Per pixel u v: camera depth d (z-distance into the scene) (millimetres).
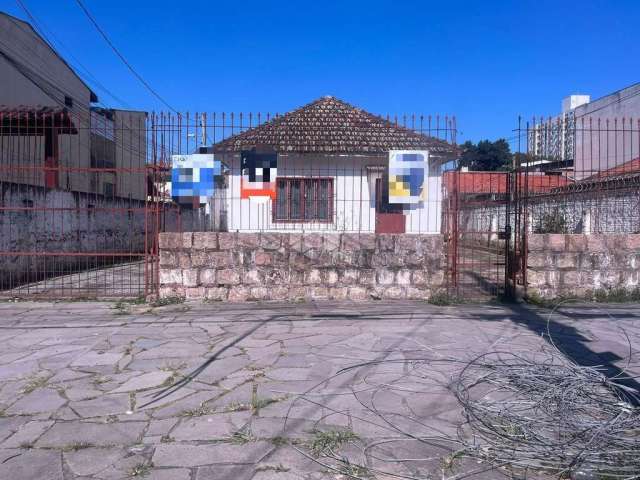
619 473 3631
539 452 3896
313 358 6152
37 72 20203
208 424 4422
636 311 8648
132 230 16375
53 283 11242
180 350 6492
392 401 4891
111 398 4988
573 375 5348
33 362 6066
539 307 8969
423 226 12398
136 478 3619
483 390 5125
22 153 15281
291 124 15242
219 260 9320
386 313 8492
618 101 22469
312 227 12125
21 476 3635
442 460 3854
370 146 13578
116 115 22031
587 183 13570
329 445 4047
